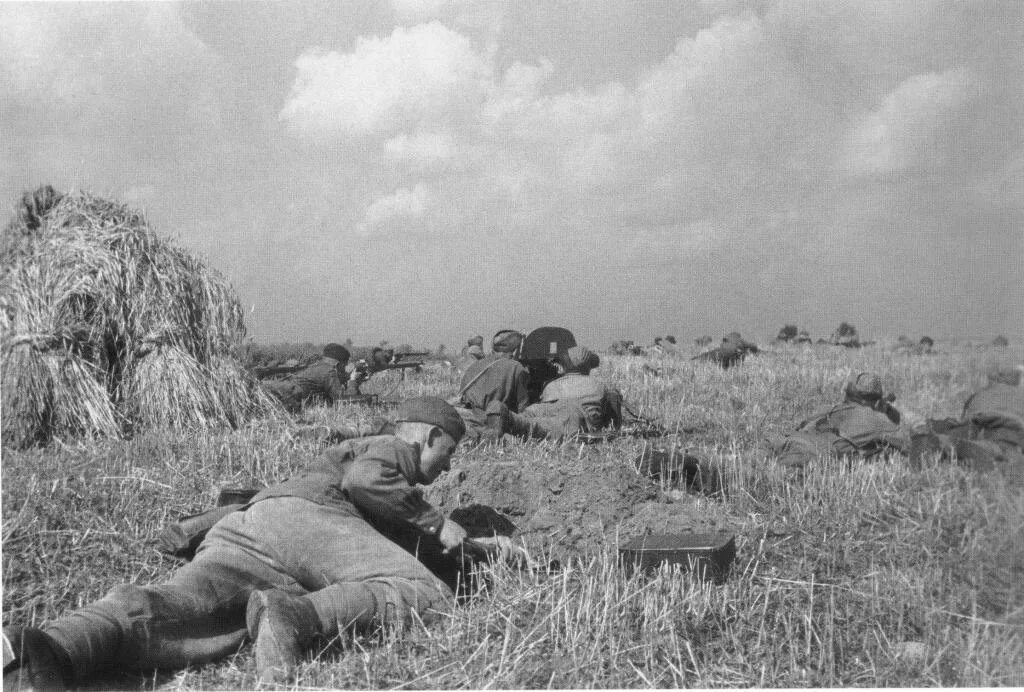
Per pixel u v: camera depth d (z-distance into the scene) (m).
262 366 11.70
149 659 3.48
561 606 3.74
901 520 4.82
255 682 3.41
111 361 8.62
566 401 8.06
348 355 11.16
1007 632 3.53
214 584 3.69
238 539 3.88
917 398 6.08
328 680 3.35
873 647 3.55
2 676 3.12
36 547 4.49
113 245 8.79
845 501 5.27
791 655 3.42
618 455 6.78
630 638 3.57
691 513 4.94
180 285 8.97
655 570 4.15
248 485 5.86
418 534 4.17
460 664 3.45
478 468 5.40
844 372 9.02
